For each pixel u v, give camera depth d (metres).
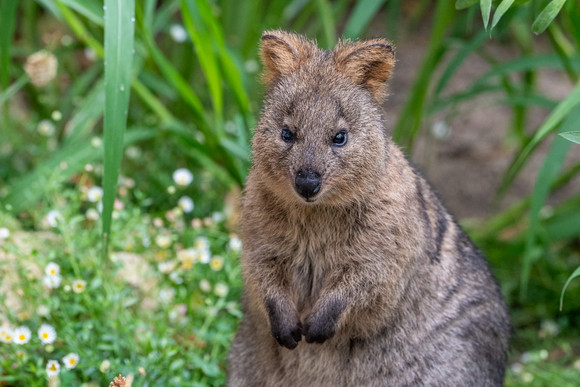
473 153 13.93
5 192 10.45
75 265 8.39
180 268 9.02
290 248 7.46
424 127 14.16
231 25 13.05
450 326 7.79
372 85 7.37
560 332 10.77
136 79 10.41
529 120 14.27
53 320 8.31
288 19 13.24
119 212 9.26
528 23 12.55
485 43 15.62
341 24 15.70
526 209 11.78
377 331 7.55
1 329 7.55
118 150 7.52
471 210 13.00
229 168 10.26
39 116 12.39
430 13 16.34
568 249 12.27
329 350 7.66
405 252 7.33
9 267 8.71
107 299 8.16
